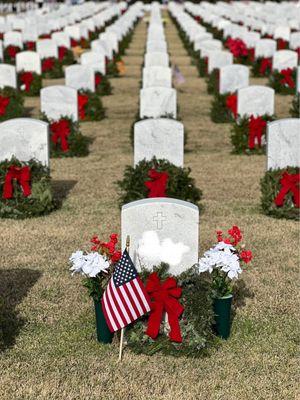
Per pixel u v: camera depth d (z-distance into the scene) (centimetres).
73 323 787
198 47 3444
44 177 1193
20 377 676
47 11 6750
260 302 842
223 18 4925
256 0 8175
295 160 1232
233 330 771
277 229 1108
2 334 750
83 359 709
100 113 2069
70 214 1184
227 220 1149
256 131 1619
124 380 668
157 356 716
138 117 1709
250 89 1648
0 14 7381
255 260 977
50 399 637
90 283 725
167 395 643
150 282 705
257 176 1441
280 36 3738
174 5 7831
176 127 1230
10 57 3375
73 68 2073
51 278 912
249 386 659
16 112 1972
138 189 1181
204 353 714
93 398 640
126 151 1683
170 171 1183
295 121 1215
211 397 641
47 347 733
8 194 1155
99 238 1056
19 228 1111
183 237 735
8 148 1202
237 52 3195
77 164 1553
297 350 731
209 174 1459
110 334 740
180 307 708
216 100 2067
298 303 842
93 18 5044
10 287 885
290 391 652
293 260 980
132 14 6138
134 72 3145
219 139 1812
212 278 751
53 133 1603
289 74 2444
